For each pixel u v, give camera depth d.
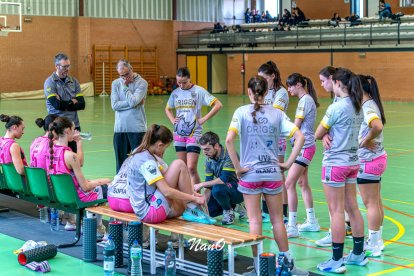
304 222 8.67
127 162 7.12
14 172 8.37
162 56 42.38
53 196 7.72
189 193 6.81
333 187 6.52
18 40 36.75
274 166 6.15
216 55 41.12
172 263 6.23
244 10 45.56
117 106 9.44
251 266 6.67
